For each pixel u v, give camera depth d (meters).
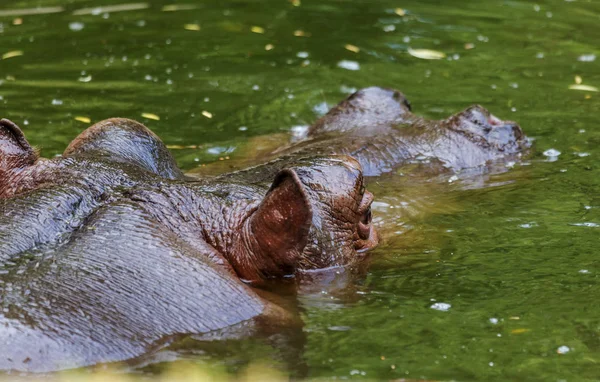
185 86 27.16
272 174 17.12
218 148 22.11
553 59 29.72
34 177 14.07
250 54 30.34
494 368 11.09
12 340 10.15
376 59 30.02
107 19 34.00
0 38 31.22
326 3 36.53
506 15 34.75
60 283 11.13
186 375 10.38
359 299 13.39
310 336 11.95
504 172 20.27
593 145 22.17
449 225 17.03
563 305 13.12
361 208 15.25
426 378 10.82
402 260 15.19
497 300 13.35
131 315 11.11
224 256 13.33
